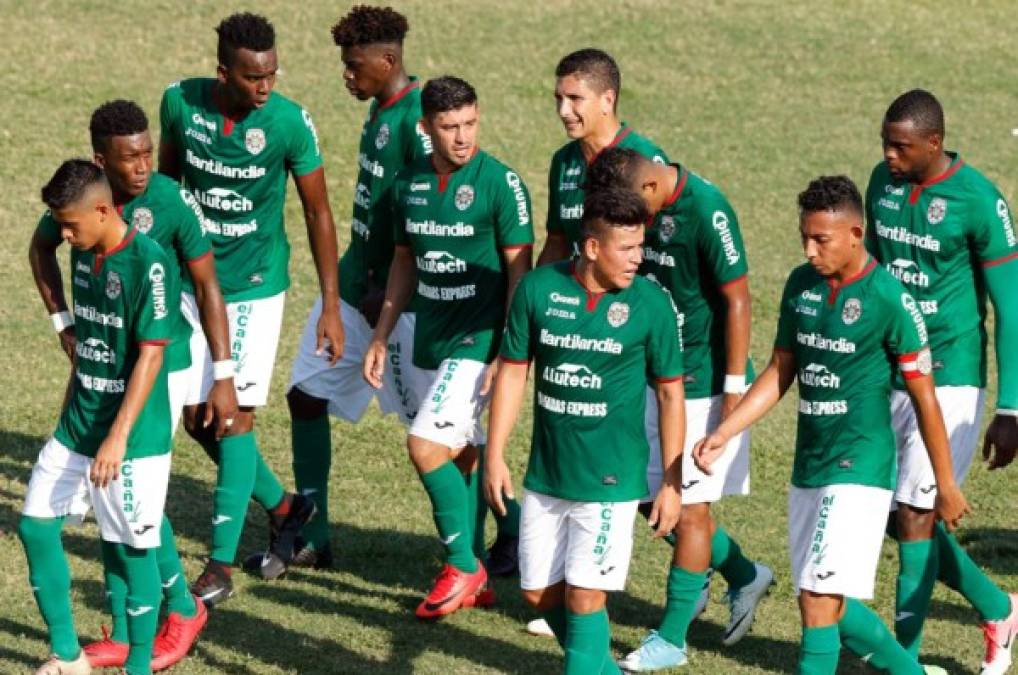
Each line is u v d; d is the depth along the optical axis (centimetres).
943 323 2495
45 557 2350
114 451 2236
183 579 2514
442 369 2703
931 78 6644
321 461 2941
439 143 2602
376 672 2509
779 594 2888
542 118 5903
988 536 3169
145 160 2503
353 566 2947
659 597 2864
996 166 5772
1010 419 2489
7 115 5462
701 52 6706
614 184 2383
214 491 3033
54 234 2577
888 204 2519
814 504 2292
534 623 2688
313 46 6319
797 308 2284
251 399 2833
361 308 2967
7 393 3669
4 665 2452
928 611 2839
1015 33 7238
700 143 5828
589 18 6938
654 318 2212
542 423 2262
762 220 5175
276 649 2578
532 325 2234
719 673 2569
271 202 2852
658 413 2386
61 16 6394
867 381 2253
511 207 2659
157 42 6222
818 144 5900
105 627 2502
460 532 2695
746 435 2611
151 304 2250
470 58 6359
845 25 7156
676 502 2269
